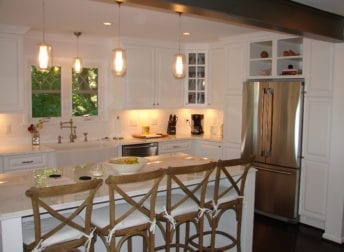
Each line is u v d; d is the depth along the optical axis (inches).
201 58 244.2
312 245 161.8
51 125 211.0
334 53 166.1
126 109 223.5
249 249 139.4
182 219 114.6
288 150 184.5
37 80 205.0
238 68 210.8
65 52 212.1
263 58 199.3
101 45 225.3
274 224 186.5
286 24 130.4
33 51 200.8
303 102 180.5
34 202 85.2
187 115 264.4
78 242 95.2
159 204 114.4
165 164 142.2
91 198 93.4
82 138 222.7
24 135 201.6
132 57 220.8
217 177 119.9
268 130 192.1
